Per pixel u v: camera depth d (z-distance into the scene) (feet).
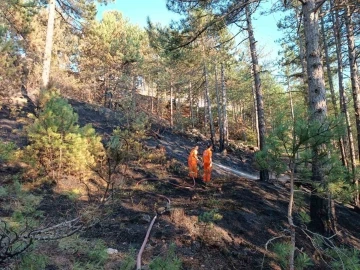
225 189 31.04
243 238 19.48
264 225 21.95
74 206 18.81
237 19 31.01
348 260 10.55
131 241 16.62
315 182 11.53
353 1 25.17
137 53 66.95
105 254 14.06
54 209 18.26
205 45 48.44
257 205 25.98
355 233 25.22
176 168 38.86
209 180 34.88
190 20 29.63
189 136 73.97
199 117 114.83
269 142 10.98
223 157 63.21
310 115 11.31
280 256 11.32
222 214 22.41
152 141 52.26
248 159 68.44
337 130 10.17
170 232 18.37
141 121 48.55
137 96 63.26
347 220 27.99
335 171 11.19
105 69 69.51
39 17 59.62
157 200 24.38
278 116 11.24
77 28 47.39
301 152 10.66
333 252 11.24
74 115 24.94
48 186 22.24
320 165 11.28
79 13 44.37
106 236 16.44
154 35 49.37
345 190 11.60
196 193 28.73
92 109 58.18
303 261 11.08
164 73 75.00
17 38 45.83
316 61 21.01
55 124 23.52
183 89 89.15
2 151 17.25
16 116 38.17
